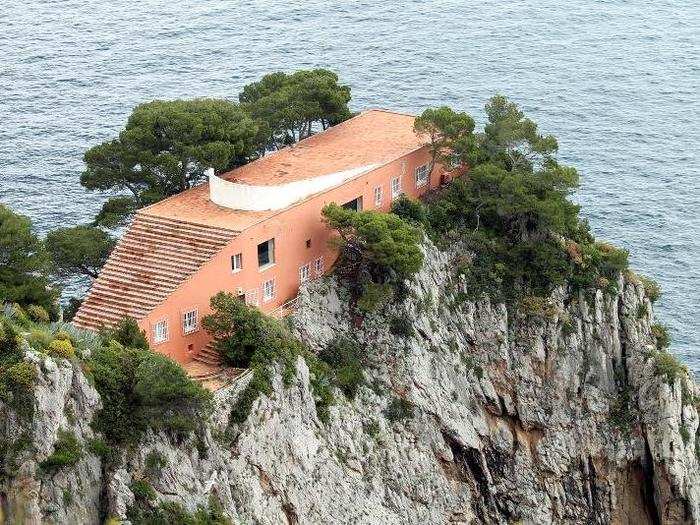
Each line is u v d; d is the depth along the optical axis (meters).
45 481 164.62
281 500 194.50
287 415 198.50
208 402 183.50
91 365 174.62
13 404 163.62
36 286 194.75
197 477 180.50
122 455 173.62
